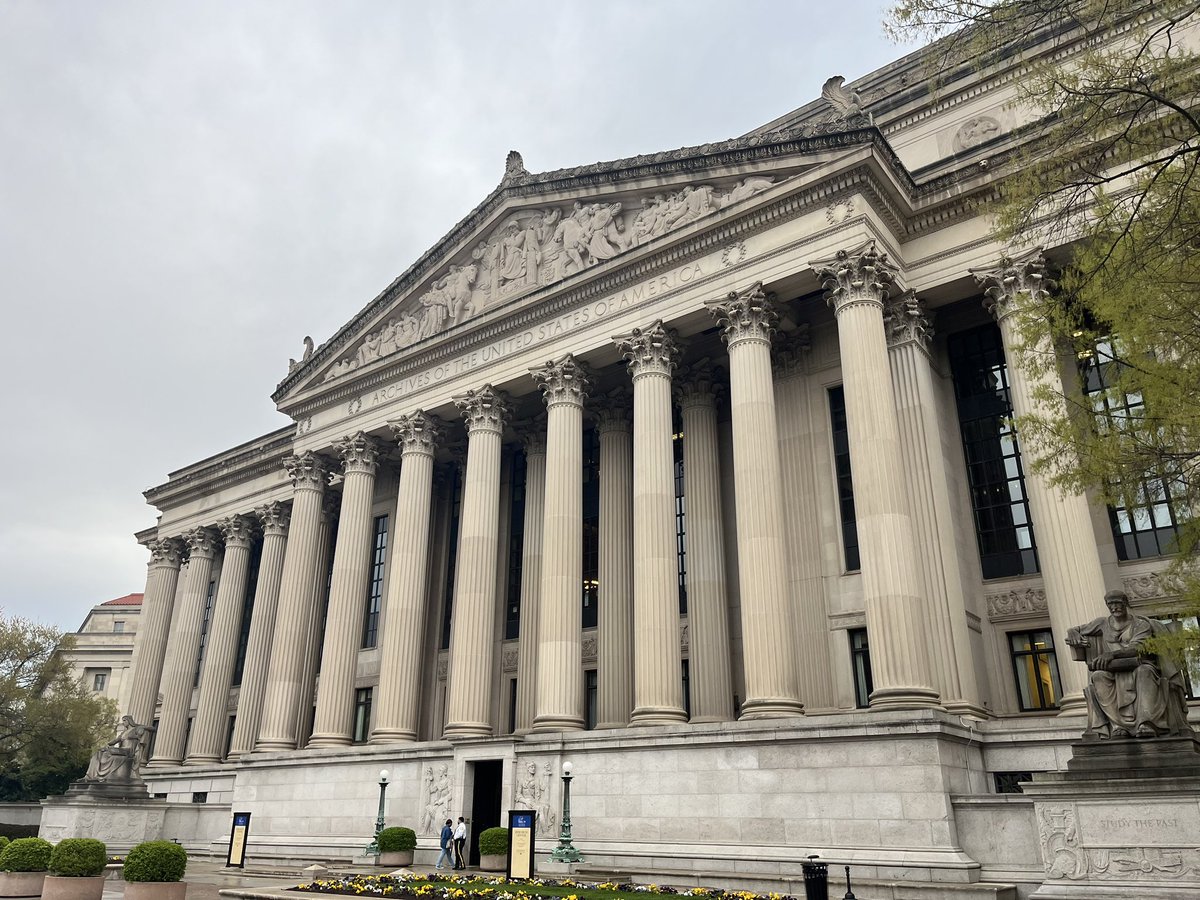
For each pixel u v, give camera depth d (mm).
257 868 35844
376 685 48531
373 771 37438
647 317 36188
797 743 26078
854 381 29953
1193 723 23797
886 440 28969
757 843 25891
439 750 35344
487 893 22531
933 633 29219
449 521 49312
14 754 66000
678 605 32812
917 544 30406
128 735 47375
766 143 34375
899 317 33062
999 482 33406
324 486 49906
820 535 34531
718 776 27250
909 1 17547
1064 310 18688
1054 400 18156
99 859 27062
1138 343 16547
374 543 52188
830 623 33281
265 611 54594
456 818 33562
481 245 44938
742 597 30172
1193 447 16078
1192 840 16906
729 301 33625
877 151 31750
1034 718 29844
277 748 43375
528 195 42438
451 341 43125
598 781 29750
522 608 42188
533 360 39750
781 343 37062
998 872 22438
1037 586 31438
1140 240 16672
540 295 39562
